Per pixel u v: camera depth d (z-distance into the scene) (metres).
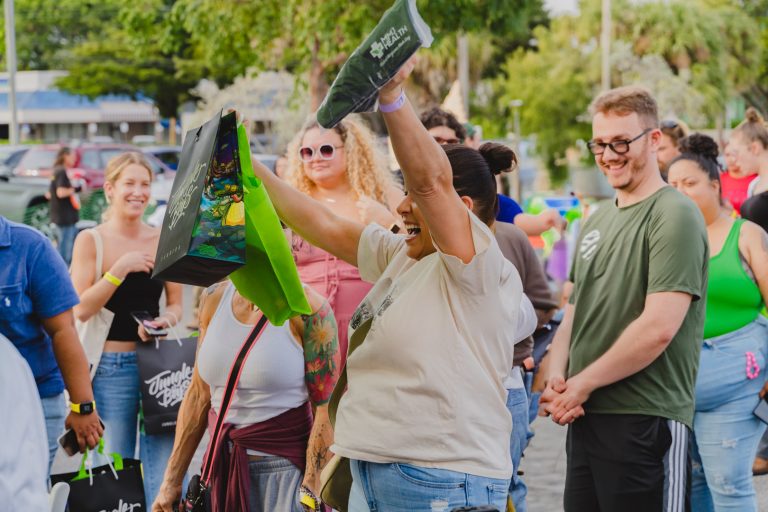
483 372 3.39
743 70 55.81
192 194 3.16
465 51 41.50
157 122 64.56
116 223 6.37
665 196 4.66
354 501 3.57
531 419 6.02
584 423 4.78
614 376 4.58
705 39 52.41
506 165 5.25
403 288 3.46
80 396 4.96
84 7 61.59
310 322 4.39
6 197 22.95
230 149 3.21
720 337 5.47
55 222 19.58
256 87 42.88
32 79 60.56
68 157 19.97
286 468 4.44
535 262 5.80
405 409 3.36
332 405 3.65
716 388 5.44
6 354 3.59
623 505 4.66
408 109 3.10
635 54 53.31
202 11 24.62
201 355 4.50
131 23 26.88
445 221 3.27
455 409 3.35
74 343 4.90
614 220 4.80
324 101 2.98
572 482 4.87
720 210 5.65
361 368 3.49
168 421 5.96
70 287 4.87
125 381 6.14
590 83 54.12
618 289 4.71
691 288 4.53
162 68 57.78
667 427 4.61
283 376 4.37
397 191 6.30
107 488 5.06
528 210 14.04
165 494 4.68
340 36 23.34
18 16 61.94
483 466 3.38
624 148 4.68
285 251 3.47
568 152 54.56
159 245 3.39
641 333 4.52
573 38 55.47
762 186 7.93
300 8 22.92
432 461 3.35
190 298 15.73
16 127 40.94
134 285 6.17
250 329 4.42
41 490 3.54
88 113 63.25
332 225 3.91
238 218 3.17
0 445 3.45
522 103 55.25
